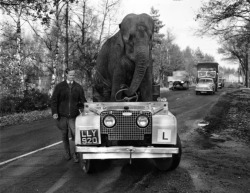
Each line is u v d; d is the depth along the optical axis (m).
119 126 4.95
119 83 5.96
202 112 15.48
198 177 5.27
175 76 46.44
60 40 21.12
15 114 16.28
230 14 19.64
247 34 21.25
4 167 6.22
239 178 5.22
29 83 20.72
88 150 4.77
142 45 5.50
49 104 19.50
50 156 7.09
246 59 56.34
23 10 16.38
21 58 19.62
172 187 4.79
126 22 5.78
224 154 6.95
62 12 20.45
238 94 32.53
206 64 39.53
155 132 4.89
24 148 8.10
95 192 4.65
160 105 5.07
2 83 17.73
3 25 19.12
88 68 21.20
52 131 10.93
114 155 4.77
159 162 5.68
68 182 5.15
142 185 4.91
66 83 6.47
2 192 4.75
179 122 12.14
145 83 5.82
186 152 7.14
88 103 5.06
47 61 22.38
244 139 8.69
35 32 20.22
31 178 5.43
